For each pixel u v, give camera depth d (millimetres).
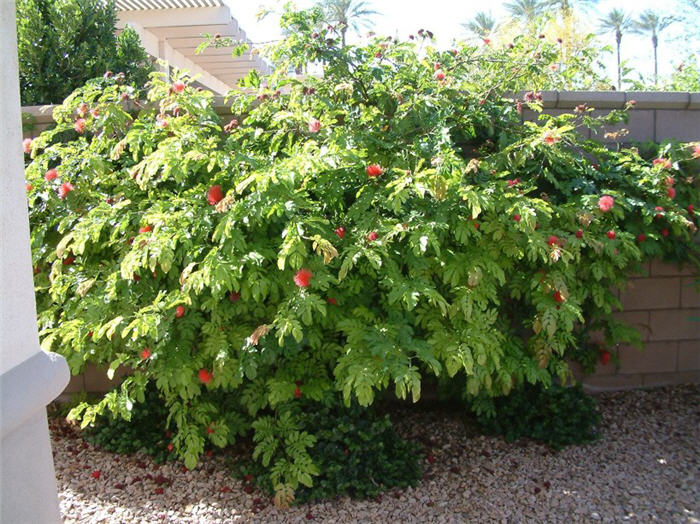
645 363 3834
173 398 2818
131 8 7531
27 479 1594
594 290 3250
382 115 3246
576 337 3506
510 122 3357
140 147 3117
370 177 2822
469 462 2945
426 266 2666
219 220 2648
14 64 1553
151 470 2912
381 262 2477
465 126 3340
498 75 3717
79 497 2674
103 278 2916
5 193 1517
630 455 3010
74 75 5395
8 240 1523
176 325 2721
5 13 1514
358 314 2670
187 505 2602
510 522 2447
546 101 3605
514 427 3156
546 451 3055
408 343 2494
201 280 2393
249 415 2955
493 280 2896
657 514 2494
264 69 10250
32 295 1624
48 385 1595
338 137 2859
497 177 3016
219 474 2852
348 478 2615
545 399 3182
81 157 3164
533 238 2682
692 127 3746
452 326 2799
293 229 2373
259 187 2395
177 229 2627
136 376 2711
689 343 3863
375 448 2691
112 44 5781
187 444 2666
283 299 2666
